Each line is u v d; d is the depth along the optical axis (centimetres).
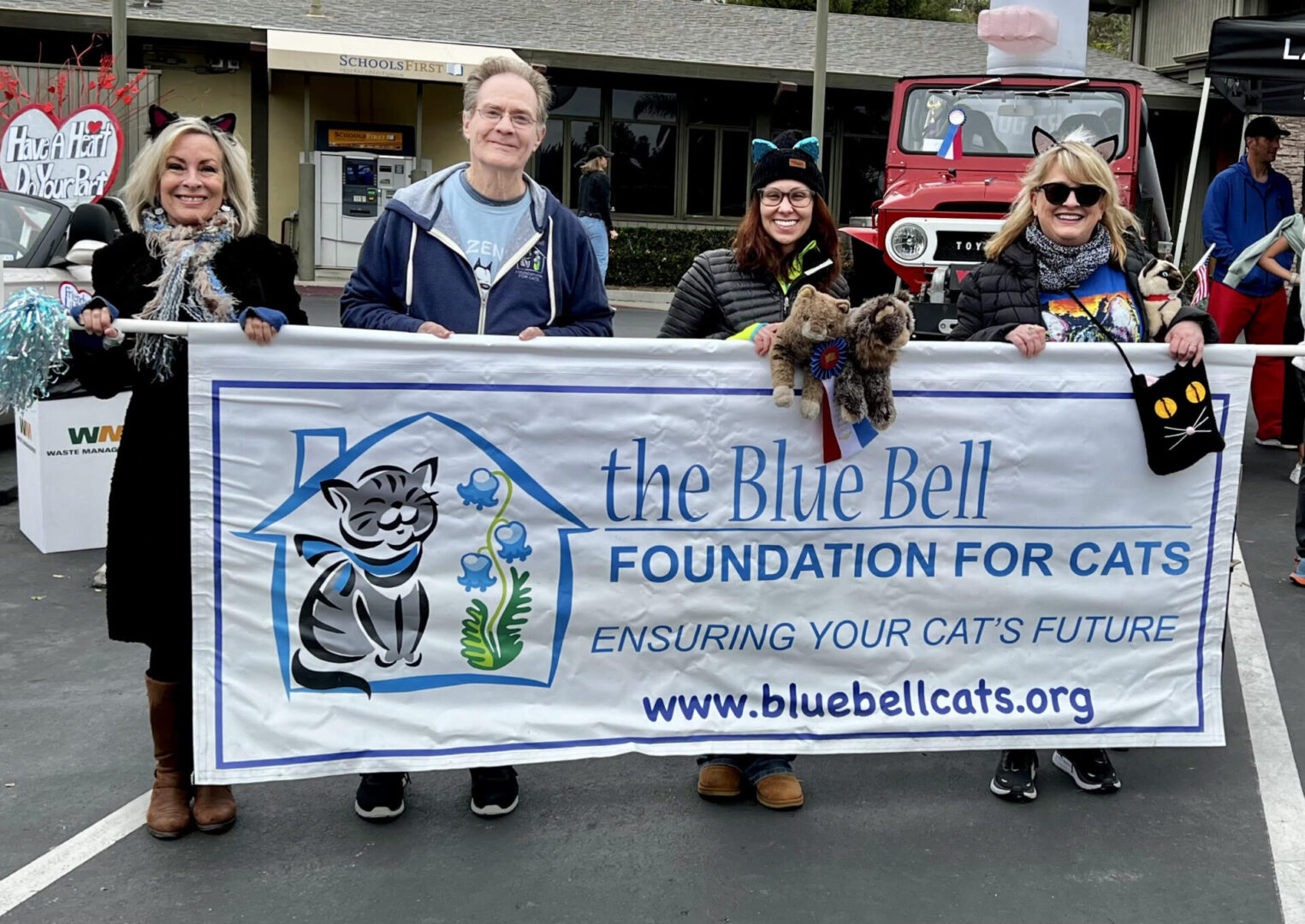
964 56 2441
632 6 2478
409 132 2073
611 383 351
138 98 1353
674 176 2273
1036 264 378
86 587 570
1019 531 375
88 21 1864
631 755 407
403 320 347
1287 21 849
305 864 333
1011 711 376
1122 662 384
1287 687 473
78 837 345
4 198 856
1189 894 324
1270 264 831
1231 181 876
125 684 459
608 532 356
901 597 372
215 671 339
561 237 364
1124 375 372
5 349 312
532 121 348
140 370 334
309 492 341
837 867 335
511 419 348
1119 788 385
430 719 349
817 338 339
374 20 2145
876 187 2359
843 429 358
